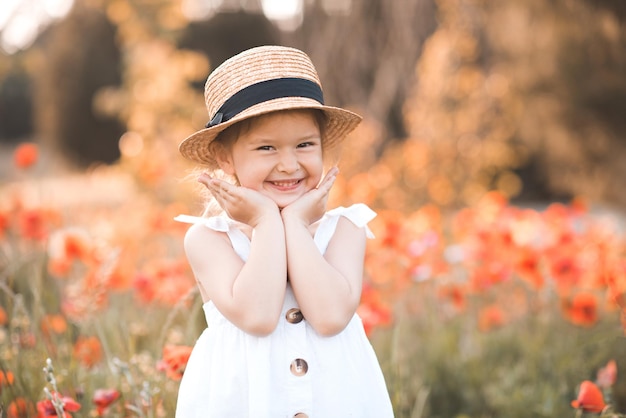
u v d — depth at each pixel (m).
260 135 2.02
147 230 5.46
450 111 8.87
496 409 3.67
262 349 1.99
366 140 8.59
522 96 8.62
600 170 8.64
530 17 7.62
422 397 3.56
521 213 5.16
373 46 9.58
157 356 2.70
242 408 2.00
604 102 7.80
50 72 17.48
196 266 2.14
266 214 2.03
